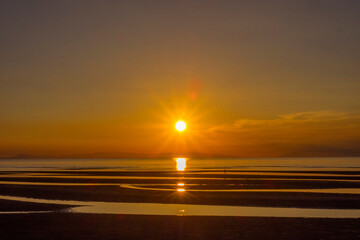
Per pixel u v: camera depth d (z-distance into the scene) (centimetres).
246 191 4359
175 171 10125
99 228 2294
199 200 3603
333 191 4369
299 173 8662
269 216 2725
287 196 3884
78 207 3194
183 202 3481
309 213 2870
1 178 7144
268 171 9838
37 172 10031
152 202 3497
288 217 2670
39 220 2534
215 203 3412
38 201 3559
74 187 4972
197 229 2272
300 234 2153
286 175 7731
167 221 2508
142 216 2692
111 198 3778
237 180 6178
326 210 3016
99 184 5472
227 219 2581
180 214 2828
